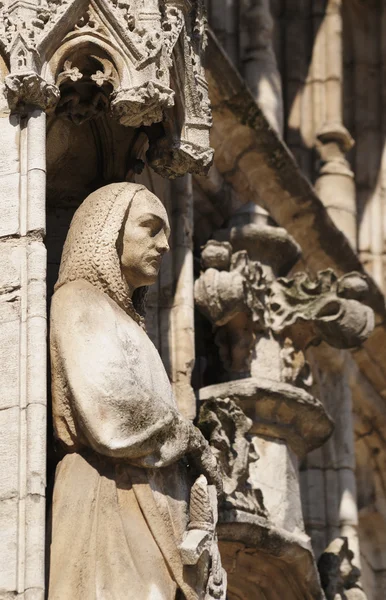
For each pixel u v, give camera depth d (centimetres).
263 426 1545
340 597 1642
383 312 1925
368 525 2033
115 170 1253
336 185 2112
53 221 1245
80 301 1134
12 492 1073
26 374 1097
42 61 1166
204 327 1577
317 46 2134
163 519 1107
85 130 1247
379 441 2022
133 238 1166
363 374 1978
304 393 1559
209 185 1630
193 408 1447
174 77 1216
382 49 2278
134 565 1088
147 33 1188
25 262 1123
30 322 1107
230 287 1513
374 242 2189
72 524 1090
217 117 1642
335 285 1619
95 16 1188
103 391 1104
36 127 1152
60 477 1106
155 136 1234
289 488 1547
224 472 1457
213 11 1916
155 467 1114
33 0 1177
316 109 2120
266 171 1694
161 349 1455
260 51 1916
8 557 1062
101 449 1098
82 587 1075
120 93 1180
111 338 1123
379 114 2252
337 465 1848
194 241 1620
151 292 1463
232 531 1462
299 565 1530
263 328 1568
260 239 1609
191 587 1098
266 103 1902
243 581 1525
